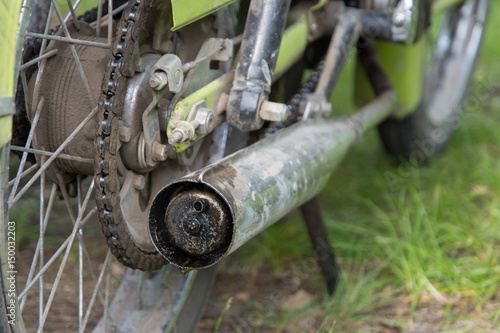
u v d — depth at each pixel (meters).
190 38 1.48
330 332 1.76
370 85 2.36
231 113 1.44
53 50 1.32
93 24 1.49
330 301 2.01
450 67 3.23
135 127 1.28
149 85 1.27
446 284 2.08
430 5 2.13
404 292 2.09
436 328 1.88
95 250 2.26
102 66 1.32
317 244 2.04
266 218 1.29
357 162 3.03
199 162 1.54
